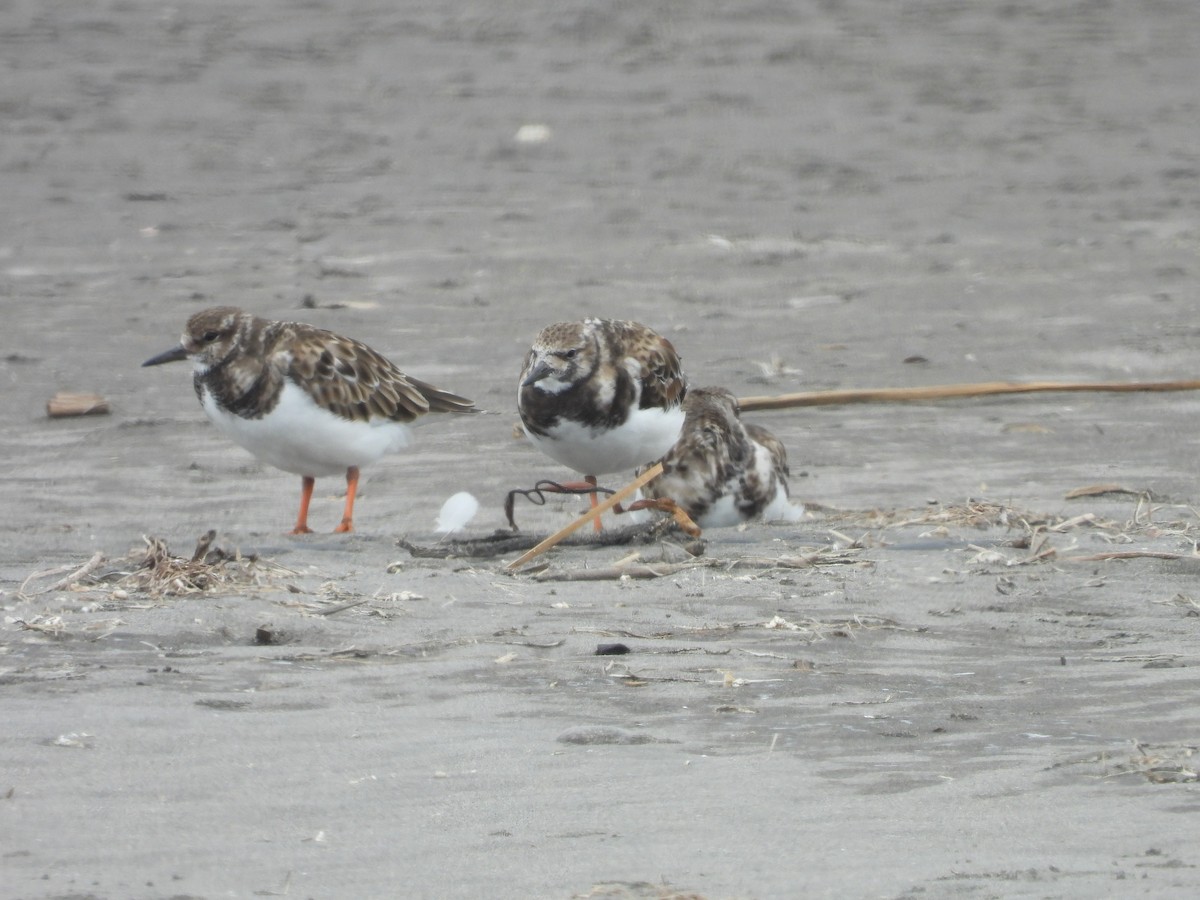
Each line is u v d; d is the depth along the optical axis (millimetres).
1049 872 5789
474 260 23531
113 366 18078
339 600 9773
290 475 14336
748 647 8922
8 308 20781
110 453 14938
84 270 23125
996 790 6676
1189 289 21797
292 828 6336
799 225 26109
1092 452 14742
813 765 7023
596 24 42562
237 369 12414
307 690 8062
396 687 8133
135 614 9336
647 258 23750
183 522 12891
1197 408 16203
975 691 8125
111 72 37781
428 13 43594
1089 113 35438
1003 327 19812
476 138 33062
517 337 19328
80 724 7480
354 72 38375
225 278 22500
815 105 36094
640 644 8953
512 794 6684
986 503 12422
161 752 7145
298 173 30203
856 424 15812
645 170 30516
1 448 15102
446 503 12789
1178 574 10438
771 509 12469
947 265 23312
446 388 17016
